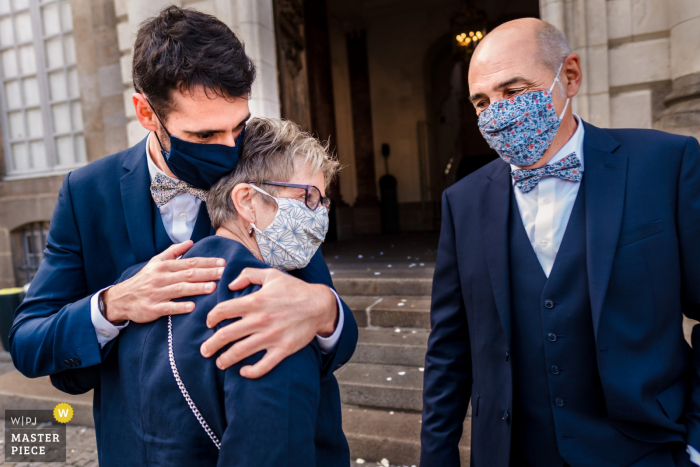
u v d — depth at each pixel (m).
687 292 1.15
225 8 4.79
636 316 1.11
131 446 0.88
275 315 0.78
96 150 6.06
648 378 1.08
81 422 3.39
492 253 1.29
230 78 0.92
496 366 1.27
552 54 1.19
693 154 1.14
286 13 6.13
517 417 1.27
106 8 5.62
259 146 0.99
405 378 3.06
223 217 0.99
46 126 6.58
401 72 12.11
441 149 13.50
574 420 1.16
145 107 1.03
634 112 3.57
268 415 0.72
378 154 12.35
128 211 1.16
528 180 1.26
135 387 0.84
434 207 12.60
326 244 8.58
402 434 2.62
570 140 1.26
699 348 1.14
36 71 6.54
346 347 0.96
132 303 0.89
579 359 1.16
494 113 1.21
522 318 1.25
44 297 1.13
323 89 9.98
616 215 1.13
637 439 1.10
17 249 6.67
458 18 8.84
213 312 0.78
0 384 3.77
